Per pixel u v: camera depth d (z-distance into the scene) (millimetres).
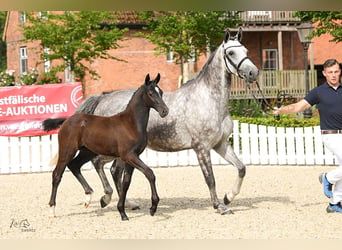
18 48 41781
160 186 13406
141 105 9375
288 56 39406
